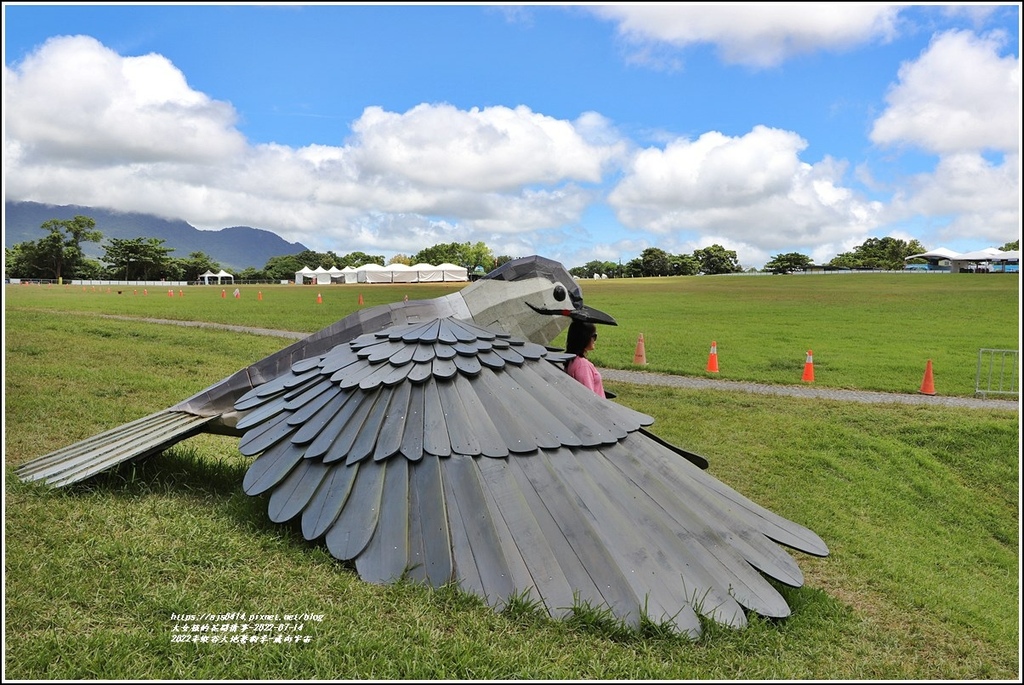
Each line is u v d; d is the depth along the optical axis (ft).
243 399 17.17
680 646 11.53
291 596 12.14
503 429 14.20
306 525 13.65
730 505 15.31
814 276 197.47
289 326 61.77
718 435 28.76
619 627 11.60
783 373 44.65
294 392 16.35
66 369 31.76
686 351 53.52
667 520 13.89
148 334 46.73
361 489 13.75
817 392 38.86
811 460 26.18
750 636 12.06
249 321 64.90
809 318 84.94
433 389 14.62
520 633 11.41
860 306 102.12
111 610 11.48
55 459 17.38
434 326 16.06
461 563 12.47
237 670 10.23
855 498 23.17
